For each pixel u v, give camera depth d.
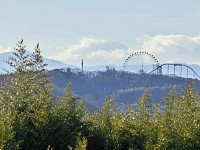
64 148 39.19
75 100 41.84
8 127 33.88
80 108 42.16
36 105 39.47
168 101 39.06
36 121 38.28
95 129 41.03
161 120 37.72
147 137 38.62
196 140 36.69
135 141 38.97
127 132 39.53
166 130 36.66
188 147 36.38
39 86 42.75
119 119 40.81
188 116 37.69
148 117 39.91
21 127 37.34
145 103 40.28
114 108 42.34
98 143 40.59
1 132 33.16
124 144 39.59
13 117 37.62
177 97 39.31
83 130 40.56
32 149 38.25
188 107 38.03
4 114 38.34
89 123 41.44
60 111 40.62
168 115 37.91
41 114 38.34
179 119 37.84
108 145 39.50
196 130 36.91
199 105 39.22
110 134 39.91
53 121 39.50
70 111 40.88
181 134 36.56
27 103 39.72
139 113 40.19
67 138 39.47
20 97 40.19
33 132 38.00
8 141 33.19
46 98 40.22
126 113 41.66
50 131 38.91
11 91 40.41
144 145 38.22
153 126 38.22
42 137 38.34
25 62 43.69
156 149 36.16
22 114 38.22
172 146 36.28
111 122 40.94
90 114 43.09
